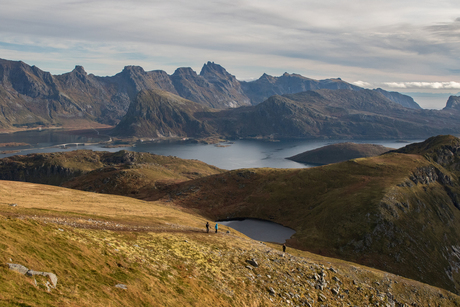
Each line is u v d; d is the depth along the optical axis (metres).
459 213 171.00
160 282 35.28
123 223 60.09
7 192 84.06
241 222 154.62
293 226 147.88
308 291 50.97
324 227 138.00
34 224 35.97
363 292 60.16
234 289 42.47
